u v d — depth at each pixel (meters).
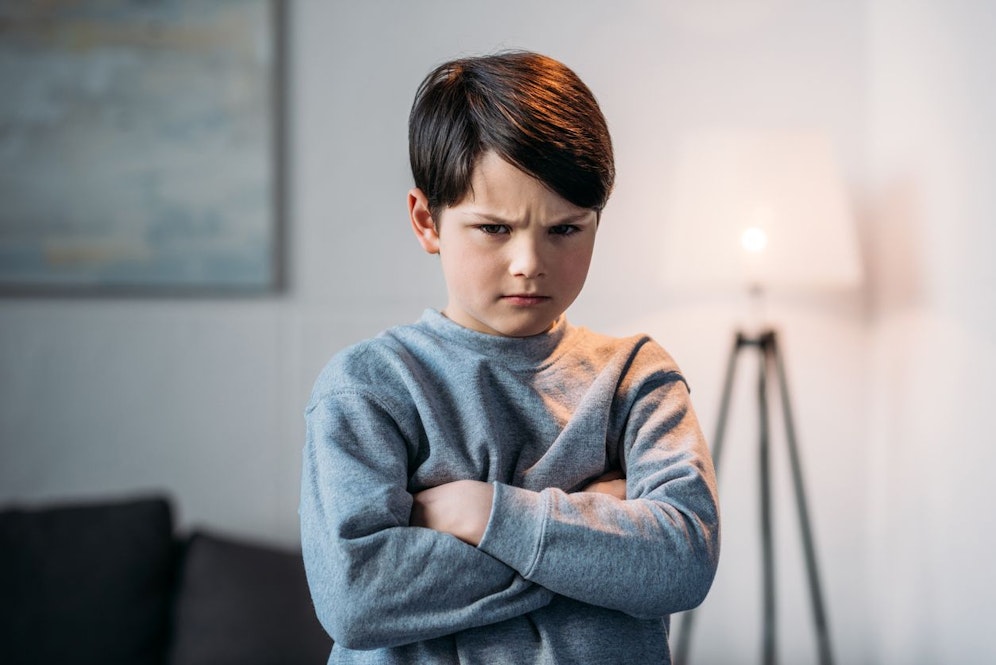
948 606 2.17
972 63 2.04
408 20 2.61
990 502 1.97
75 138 2.59
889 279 2.47
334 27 2.61
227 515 2.60
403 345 0.94
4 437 2.59
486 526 0.83
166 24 2.60
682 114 2.59
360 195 2.61
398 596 0.82
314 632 2.16
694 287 2.58
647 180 2.58
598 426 0.91
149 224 2.59
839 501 2.59
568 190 0.81
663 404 0.94
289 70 2.62
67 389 2.60
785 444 2.57
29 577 2.14
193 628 2.17
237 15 2.60
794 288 2.27
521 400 0.91
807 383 2.59
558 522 0.83
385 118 2.61
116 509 2.29
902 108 2.40
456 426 0.89
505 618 0.83
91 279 2.59
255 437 2.61
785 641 2.58
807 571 2.44
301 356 2.61
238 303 2.61
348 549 0.82
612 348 0.97
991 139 1.95
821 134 2.23
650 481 0.90
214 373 2.61
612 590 0.83
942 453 2.19
